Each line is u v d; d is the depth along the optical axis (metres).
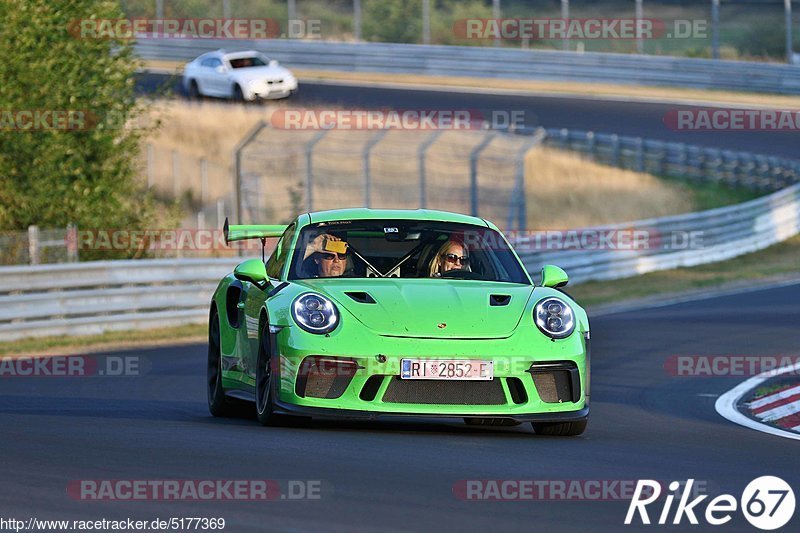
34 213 67.56
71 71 68.00
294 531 15.52
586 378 25.45
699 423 30.61
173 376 41.50
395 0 156.00
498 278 27.81
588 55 137.62
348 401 24.28
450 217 29.38
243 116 115.31
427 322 24.75
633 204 106.69
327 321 24.64
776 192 113.12
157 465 20.23
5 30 66.44
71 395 35.88
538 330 25.12
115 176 70.56
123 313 59.34
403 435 24.86
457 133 107.69
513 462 21.47
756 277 82.12
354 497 17.73
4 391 37.00
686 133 124.06
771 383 39.22
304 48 144.38
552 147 116.12
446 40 154.88
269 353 25.55
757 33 160.62
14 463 20.45
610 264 81.69
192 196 97.19
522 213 84.56
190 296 61.06
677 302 69.81
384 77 140.88
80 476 19.14
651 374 42.16
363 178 92.31
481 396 24.55
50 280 55.19
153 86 126.94
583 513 17.19
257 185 98.75
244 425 26.91
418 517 16.50
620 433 27.62
